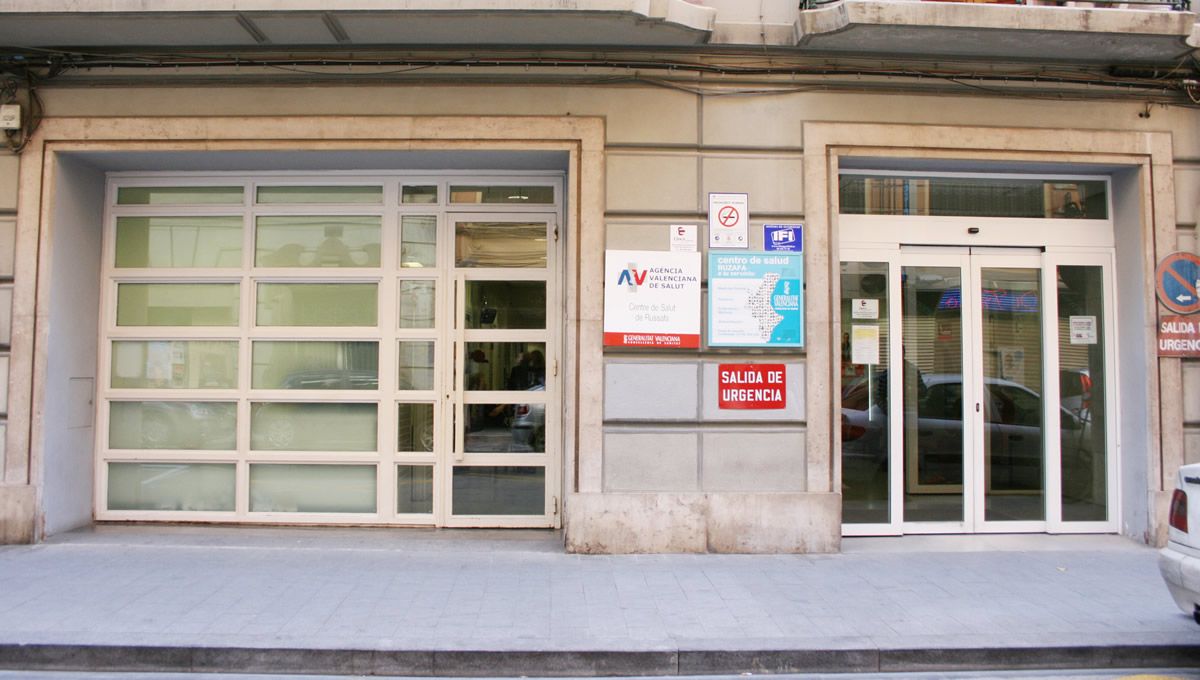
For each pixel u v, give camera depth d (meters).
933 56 6.77
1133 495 7.10
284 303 7.33
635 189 6.66
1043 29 6.22
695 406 6.61
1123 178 7.22
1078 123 6.97
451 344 7.23
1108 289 7.31
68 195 6.92
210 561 6.21
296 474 7.29
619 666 4.52
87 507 7.20
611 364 6.59
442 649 4.51
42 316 6.68
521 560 6.30
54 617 4.95
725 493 6.58
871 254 7.21
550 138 6.67
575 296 6.61
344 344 7.29
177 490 7.30
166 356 7.33
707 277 6.65
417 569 6.05
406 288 7.31
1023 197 7.34
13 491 6.62
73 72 6.73
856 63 6.77
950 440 7.27
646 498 6.52
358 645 4.55
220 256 7.34
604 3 5.89
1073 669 4.67
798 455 6.65
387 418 7.22
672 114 6.69
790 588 5.68
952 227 7.25
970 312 7.28
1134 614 5.21
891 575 6.01
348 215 7.33
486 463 7.23
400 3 5.88
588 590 5.59
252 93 6.73
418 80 6.69
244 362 7.28
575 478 6.57
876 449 7.20
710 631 4.84
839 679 4.50
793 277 6.68
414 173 7.31
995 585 5.80
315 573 5.93
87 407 7.18
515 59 6.66
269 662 4.51
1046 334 7.30
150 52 6.66
